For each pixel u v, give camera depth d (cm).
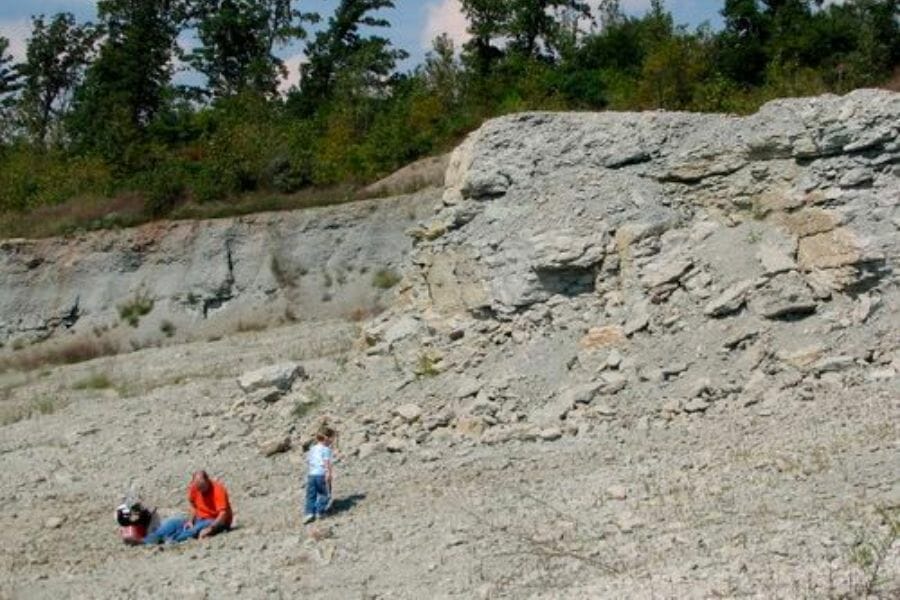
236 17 6341
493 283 2009
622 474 1362
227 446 1822
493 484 1423
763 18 4312
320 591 1120
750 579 926
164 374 2714
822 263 1758
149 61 6184
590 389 1684
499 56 5381
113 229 3931
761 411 1527
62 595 1223
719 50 4225
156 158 4756
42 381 2952
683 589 930
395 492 1467
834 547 975
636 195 1986
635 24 4825
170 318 3706
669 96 3941
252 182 4200
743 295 1755
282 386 1984
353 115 4919
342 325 3209
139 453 1841
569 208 2017
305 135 4725
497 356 1900
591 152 2083
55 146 5675
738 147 1947
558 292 1962
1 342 3750
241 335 3391
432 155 4266
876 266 1720
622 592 954
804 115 1880
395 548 1218
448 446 1648
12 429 2116
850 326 1670
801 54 4119
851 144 1811
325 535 1298
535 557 1117
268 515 1459
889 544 956
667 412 1600
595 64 4719
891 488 1127
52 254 3894
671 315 1792
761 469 1271
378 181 4169
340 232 3775
